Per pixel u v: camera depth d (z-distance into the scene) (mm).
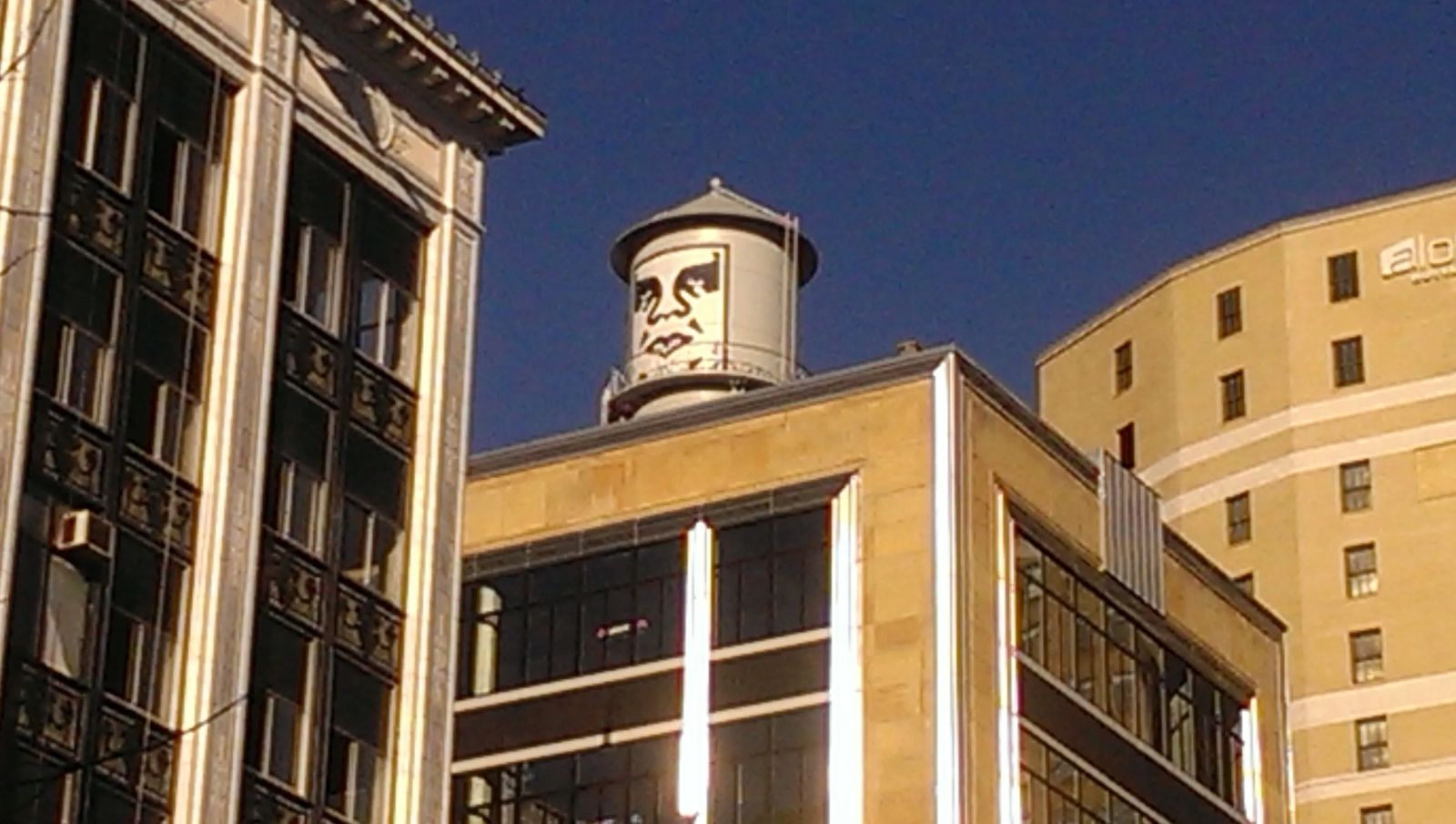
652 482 72375
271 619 52656
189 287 52500
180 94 53188
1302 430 112375
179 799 49719
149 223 51875
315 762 52875
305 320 55031
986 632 68188
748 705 69000
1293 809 84375
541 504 73688
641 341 80250
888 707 67000
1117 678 73375
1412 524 109562
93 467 49594
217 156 53812
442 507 57375
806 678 68375
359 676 54625
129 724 49188
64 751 47781
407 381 57688
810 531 69938
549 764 71125
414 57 58531
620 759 70188
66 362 49500
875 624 68000
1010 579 69688
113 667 49156
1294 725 108688
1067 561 72375
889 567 68375
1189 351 116688
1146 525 76375
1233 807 77500
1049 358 123625
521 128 61281
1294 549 110875
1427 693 107000
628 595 71688
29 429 48344
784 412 71375
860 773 66688
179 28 53250
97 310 50375
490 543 73875
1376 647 108688
